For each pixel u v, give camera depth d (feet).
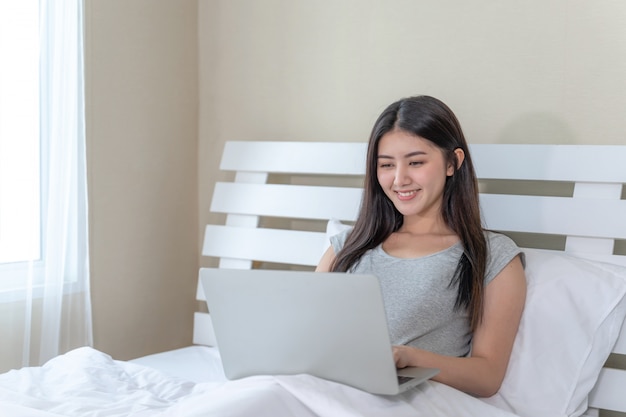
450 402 4.68
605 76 6.47
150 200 8.23
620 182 6.07
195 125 8.79
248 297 4.47
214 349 7.32
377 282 4.04
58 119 6.79
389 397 4.47
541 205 6.36
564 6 6.61
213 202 7.97
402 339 5.34
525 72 6.83
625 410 5.54
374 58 7.62
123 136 7.87
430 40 7.29
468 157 5.58
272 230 7.59
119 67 7.79
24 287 6.69
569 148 6.29
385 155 5.53
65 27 6.86
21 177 6.62
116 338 7.90
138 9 7.98
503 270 5.37
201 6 8.71
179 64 8.52
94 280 7.62
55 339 6.81
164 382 5.40
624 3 6.35
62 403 4.60
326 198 7.34
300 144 7.55
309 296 4.28
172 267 8.55
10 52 6.54
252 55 8.40
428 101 5.51
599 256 6.09
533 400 5.27
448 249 5.52
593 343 5.40
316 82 7.99
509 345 5.28
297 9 8.07
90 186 7.54
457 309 5.36
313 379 4.35
